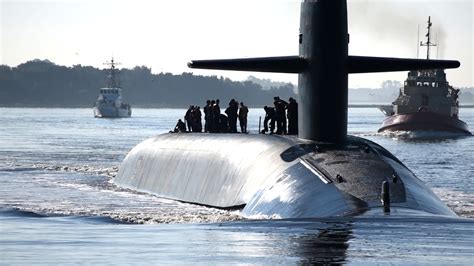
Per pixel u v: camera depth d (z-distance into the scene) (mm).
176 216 84250
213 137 108062
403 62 81125
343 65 83438
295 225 61875
